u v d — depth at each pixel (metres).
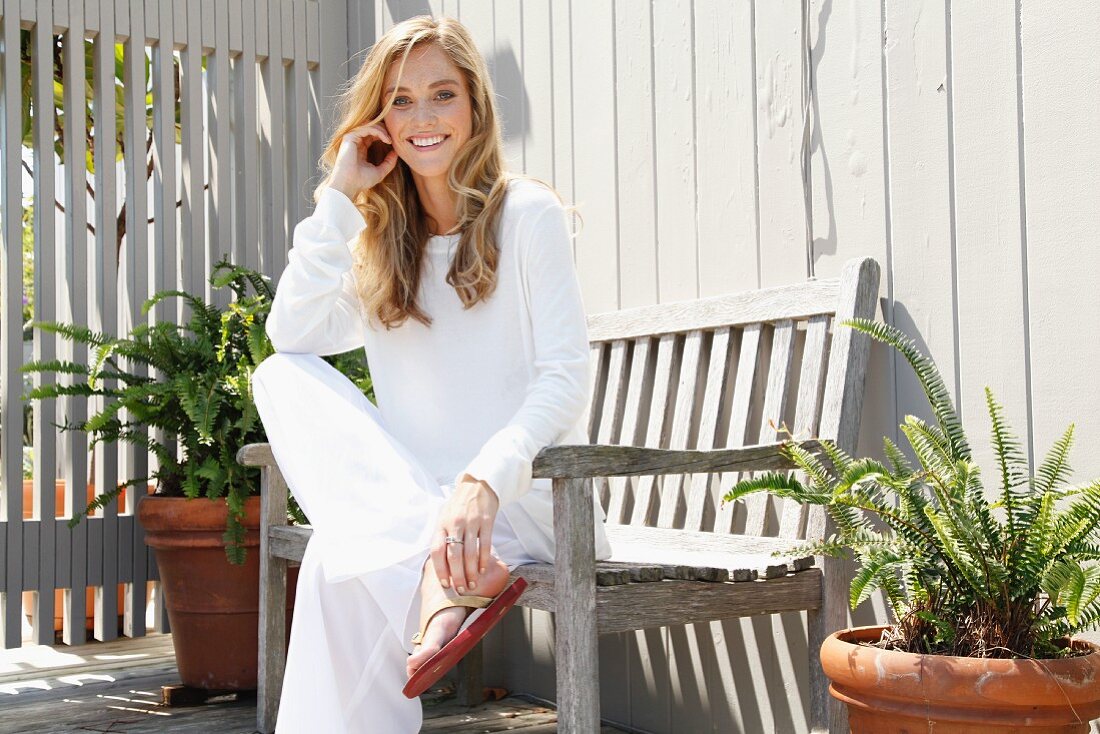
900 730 1.36
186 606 2.46
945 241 1.80
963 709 1.31
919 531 1.43
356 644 1.51
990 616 1.38
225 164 3.27
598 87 2.50
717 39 2.21
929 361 1.72
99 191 3.10
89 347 3.02
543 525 1.62
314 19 3.43
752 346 2.06
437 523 1.36
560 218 1.67
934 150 1.82
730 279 2.17
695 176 2.26
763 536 1.93
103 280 3.08
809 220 2.01
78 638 3.08
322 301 1.74
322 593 1.50
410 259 1.75
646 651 2.30
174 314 3.16
